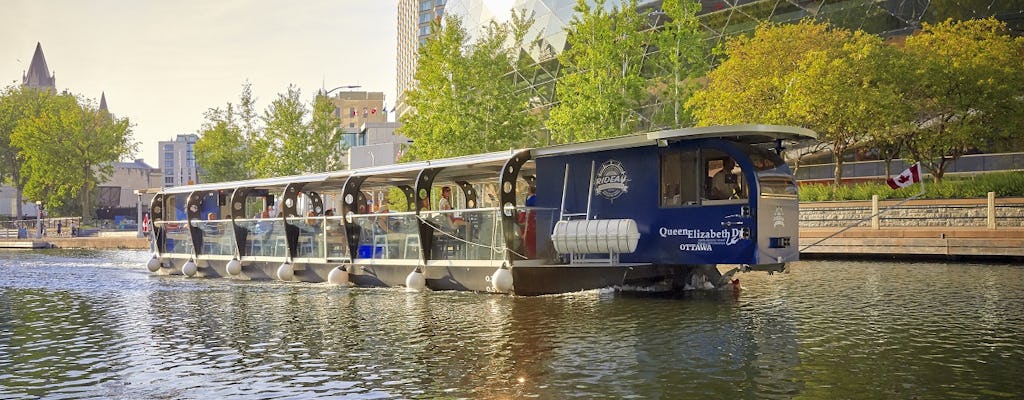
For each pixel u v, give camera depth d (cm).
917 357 969
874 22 4109
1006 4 3834
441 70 3584
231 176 6312
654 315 1346
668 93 3491
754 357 982
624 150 1628
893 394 795
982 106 3300
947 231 2592
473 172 1950
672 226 1563
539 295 1628
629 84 3195
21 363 1009
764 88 3306
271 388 855
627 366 938
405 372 920
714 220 1512
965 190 2989
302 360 999
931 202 2858
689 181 1550
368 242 1941
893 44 3866
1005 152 3678
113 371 954
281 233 2153
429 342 1110
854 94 3128
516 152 1650
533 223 1662
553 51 4891
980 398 776
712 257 1513
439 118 3500
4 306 1625
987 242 2525
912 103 3347
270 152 5191
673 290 1736
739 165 1490
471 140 3459
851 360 957
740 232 1480
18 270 2762
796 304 1475
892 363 937
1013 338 1090
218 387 865
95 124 7856
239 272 2252
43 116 7656
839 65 3172
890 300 1515
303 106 5175
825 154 4138
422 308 1472
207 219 2478
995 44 3466
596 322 1272
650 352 1021
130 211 10356
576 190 1688
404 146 5000
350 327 1259
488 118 3497
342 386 859
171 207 2636
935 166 3619
